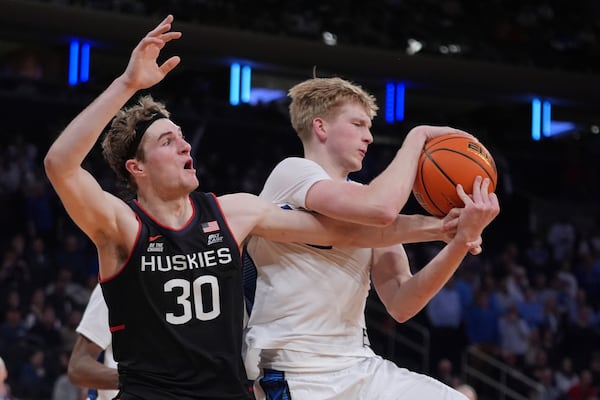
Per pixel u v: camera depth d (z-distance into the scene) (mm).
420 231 3322
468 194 3242
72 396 9695
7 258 11805
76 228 13750
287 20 16562
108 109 2814
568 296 14844
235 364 3006
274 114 17078
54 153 2764
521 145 19219
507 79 17656
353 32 17047
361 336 3521
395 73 16844
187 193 3082
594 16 19562
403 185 3199
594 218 18938
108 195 2984
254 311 3439
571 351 14188
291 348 3340
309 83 3580
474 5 18703
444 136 3346
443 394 3346
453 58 17266
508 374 12523
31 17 14180
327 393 3312
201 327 2982
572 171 19375
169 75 17047
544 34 18766
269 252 3436
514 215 18141
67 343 10461
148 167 3064
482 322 12961
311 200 3268
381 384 3365
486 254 17219
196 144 16234
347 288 3443
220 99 16766
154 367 2949
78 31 14555
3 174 13703
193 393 2945
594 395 12695
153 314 2957
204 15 15703
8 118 15156
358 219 3166
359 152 3496
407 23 17719
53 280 11969
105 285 2998
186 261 3008
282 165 3498
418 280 3434
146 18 15039
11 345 10266
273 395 3342
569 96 18281
